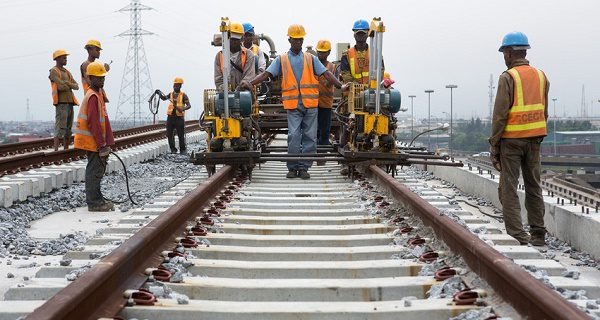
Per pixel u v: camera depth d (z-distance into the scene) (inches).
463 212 295.3
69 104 528.7
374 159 366.6
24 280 183.2
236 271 187.2
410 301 152.5
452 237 192.2
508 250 211.0
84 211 360.2
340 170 448.1
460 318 143.3
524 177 265.9
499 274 149.5
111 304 144.9
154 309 146.0
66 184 442.0
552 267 192.4
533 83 256.4
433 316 146.9
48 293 165.6
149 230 183.9
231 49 381.4
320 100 430.0
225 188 342.3
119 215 345.1
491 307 145.3
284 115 476.4
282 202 316.2
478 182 414.6
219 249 207.5
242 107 363.3
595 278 214.5
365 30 413.7
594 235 240.2
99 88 352.8
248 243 228.4
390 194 306.2
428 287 169.2
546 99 261.7
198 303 152.6
